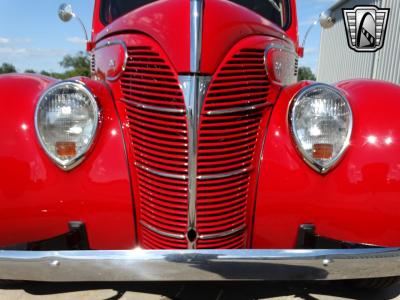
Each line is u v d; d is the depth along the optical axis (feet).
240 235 6.64
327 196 6.26
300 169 6.35
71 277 5.49
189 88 6.10
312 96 6.31
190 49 6.14
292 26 10.96
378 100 6.45
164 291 8.20
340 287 8.39
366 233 6.11
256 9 10.53
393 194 5.96
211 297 8.00
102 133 6.56
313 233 6.35
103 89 6.95
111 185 6.39
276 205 6.44
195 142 6.11
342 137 6.19
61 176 6.26
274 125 6.72
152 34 6.63
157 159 6.42
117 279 5.51
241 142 6.52
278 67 7.23
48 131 6.15
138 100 6.64
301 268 5.55
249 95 6.60
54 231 6.37
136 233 6.64
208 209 6.37
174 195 6.33
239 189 6.51
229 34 6.54
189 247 6.38
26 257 5.44
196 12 6.27
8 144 6.15
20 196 6.15
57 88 6.23
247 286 8.40
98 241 6.56
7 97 6.47
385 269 5.79
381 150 6.06
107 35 8.00
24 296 7.93
